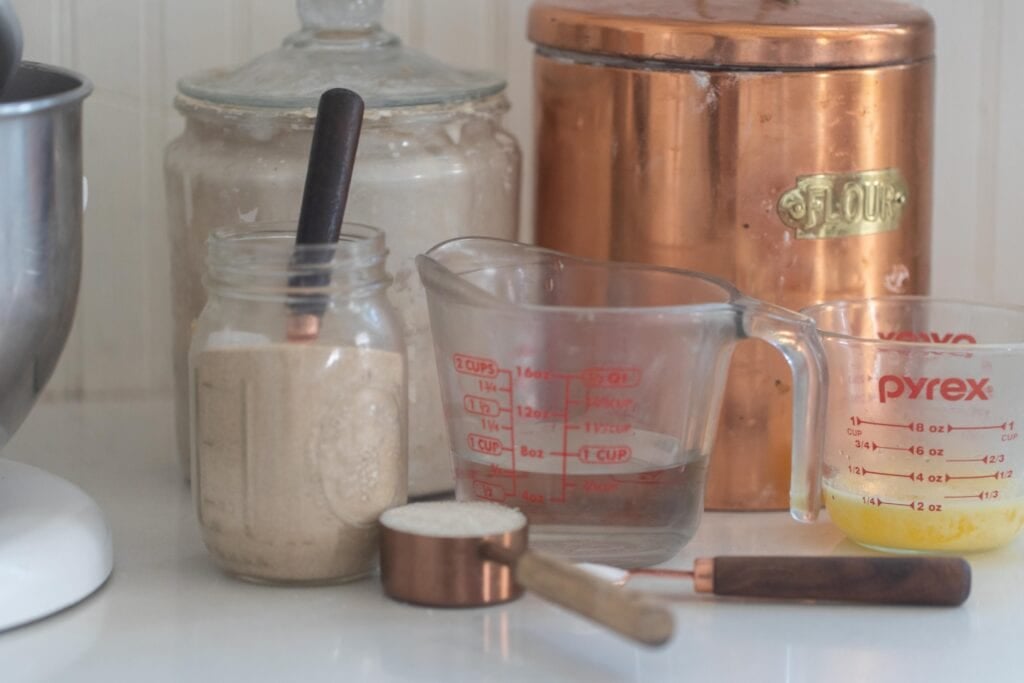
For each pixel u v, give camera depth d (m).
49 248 0.73
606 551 0.80
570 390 0.78
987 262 1.17
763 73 0.86
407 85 0.88
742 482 0.92
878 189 0.89
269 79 0.88
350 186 0.85
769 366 0.90
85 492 0.88
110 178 1.10
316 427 0.76
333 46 0.91
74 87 0.79
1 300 0.71
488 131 0.92
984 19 1.13
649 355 0.77
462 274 0.85
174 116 1.10
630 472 0.79
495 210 0.91
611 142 0.90
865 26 0.87
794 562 0.76
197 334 0.79
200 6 1.09
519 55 1.14
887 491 0.83
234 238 0.81
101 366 1.14
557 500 0.79
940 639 0.73
